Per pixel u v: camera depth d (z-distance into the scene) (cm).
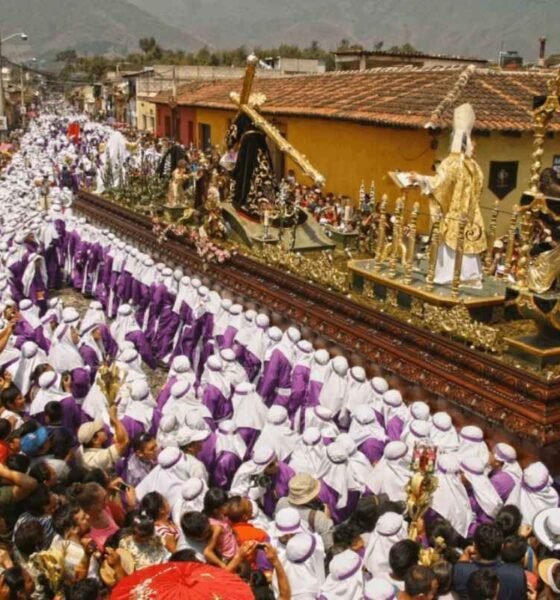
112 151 2839
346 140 2152
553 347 1041
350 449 880
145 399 1009
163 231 2033
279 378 1195
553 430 979
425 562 645
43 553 639
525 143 1847
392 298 1337
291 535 726
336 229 1797
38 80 14875
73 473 787
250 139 1844
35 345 1168
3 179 3666
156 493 746
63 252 2178
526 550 677
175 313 1584
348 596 649
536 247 1173
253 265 1656
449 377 1118
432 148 1788
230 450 947
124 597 546
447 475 810
